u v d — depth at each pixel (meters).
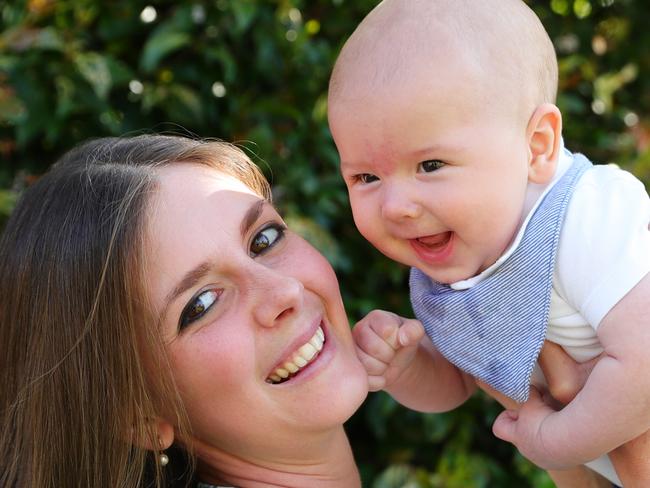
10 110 2.55
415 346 1.66
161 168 1.60
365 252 2.96
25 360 1.60
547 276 1.35
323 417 1.54
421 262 1.43
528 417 1.46
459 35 1.33
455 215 1.34
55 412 1.57
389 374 1.66
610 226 1.31
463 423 2.99
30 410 1.59
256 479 1.67
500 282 1.40
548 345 1.44
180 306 1.49
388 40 1.36
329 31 2.98
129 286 1.50
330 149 2.83
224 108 2.87
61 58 2.66
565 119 3.08
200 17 2.73
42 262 1.57
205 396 1.53
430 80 1.31
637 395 1.28
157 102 2.76
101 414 1.54
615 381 1.29
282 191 2.76
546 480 2.89
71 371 1.55
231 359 1.48
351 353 1.62
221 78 2.84
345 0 2.96
